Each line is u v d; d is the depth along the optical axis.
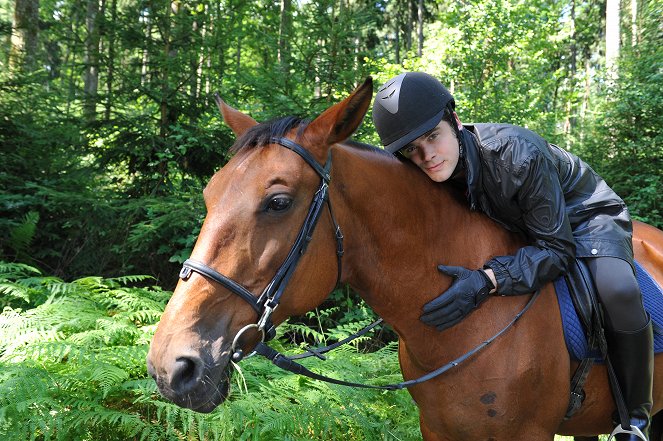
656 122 7.42
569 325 1.76
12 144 5.56
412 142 1.69
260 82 5.45
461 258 1.76
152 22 5.89
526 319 1.69
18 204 4.98
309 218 1.45
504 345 1.67
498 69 9.12
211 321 1.33
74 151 5.74
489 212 1.79
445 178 1.72
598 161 7.64
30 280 3.87
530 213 1.66
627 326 1.74
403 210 1.68
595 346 1.82
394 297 1.70
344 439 2.92
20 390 2.31
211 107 6.00
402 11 21.28
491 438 1.72
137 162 6.00
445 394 1.72
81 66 6.09
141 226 4.92
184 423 2.40
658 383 2.07
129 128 5.82
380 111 1.69
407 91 1.64
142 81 6.18
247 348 1.40
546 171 1.64
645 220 6.70
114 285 4.08
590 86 10.12
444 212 1.78
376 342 5.03
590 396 1.91
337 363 3.27
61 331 3.15
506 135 1.68
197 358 1.28
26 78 5.87
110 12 5.86
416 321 1.72
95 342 3.01
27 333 2.85
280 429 2.52
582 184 1.87
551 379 1.70
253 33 6.37
